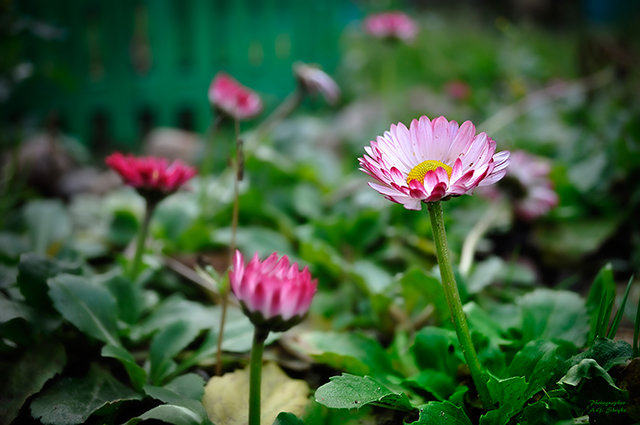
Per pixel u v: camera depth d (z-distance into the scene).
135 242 0.38
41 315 0.29
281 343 0.32
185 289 0.37
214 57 0.67
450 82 0.78
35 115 0.62
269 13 0.69
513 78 0.65
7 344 0.28
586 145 0.48
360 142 0.58
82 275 0.30
